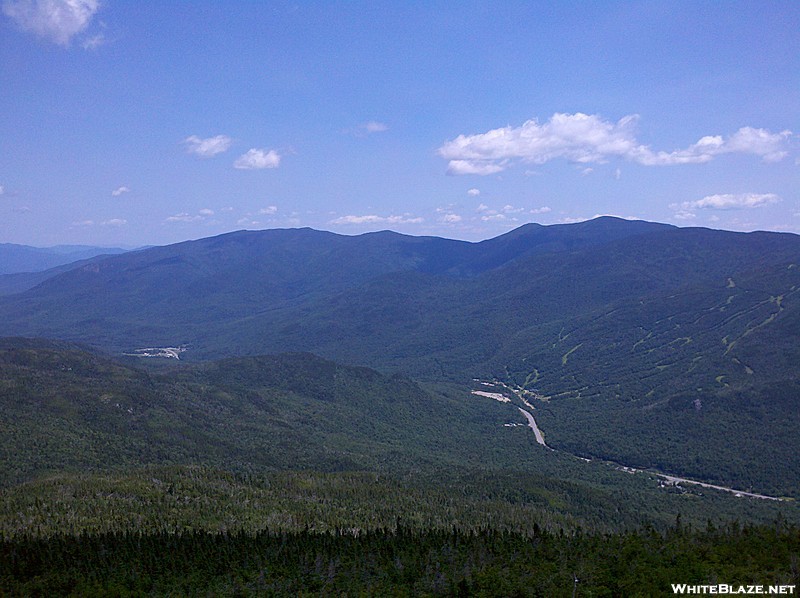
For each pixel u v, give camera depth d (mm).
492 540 134000
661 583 102062
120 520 153750
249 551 131250
